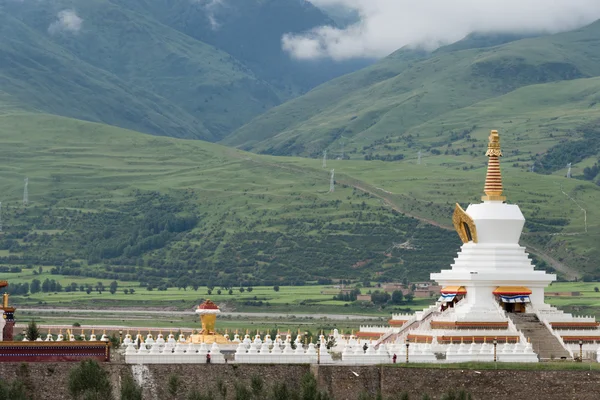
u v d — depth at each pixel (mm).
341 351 150000
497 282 152375
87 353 122812
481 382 128375
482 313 147000
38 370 119188
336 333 167000
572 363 133625
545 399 127938
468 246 156500
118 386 120875
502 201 157875
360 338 162000
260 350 131000
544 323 149250
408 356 133625
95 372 116875
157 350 129875
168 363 124562
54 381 119125
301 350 131125
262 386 123438
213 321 145500
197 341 142250
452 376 128750
